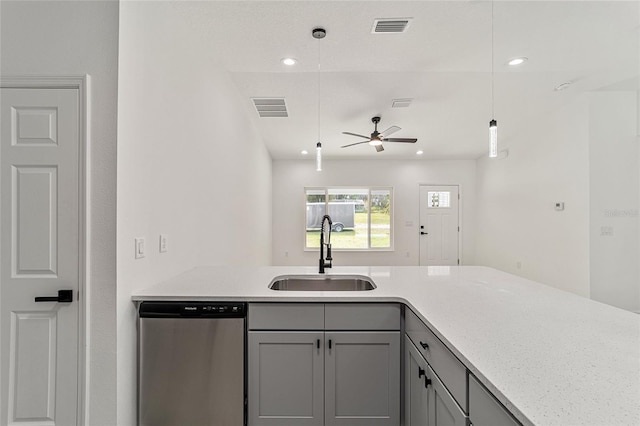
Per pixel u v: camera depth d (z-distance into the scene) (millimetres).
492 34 2227
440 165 6512
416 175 6520
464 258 6492
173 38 1859
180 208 1970
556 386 697
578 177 3676
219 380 1468
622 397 652
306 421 1502
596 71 2904
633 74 2973
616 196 3492
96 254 1324
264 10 1926
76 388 1312
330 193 6625
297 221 6504
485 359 828
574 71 2902
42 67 1326
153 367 1471
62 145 1317
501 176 5461
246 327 1496
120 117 1353
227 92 2883
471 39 2293
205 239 2400
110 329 1323
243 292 1556
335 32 2178
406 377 1468
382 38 2262
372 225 6609
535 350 887
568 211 3840
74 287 1314
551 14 2002
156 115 1669
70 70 1327
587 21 2088
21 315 1307
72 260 1318
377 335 1505
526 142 4676
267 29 2129
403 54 2500
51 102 1323
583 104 3555
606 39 2316
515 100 3637
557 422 571
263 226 5211
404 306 1504
